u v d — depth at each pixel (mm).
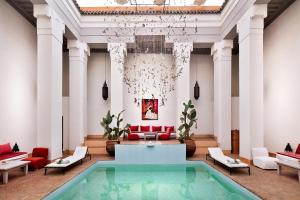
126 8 11688
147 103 14422
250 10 8383
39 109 8398
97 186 6801
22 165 7070
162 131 13992
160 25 11852
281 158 7211
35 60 10719
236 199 5578
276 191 5629
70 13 10320
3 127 8242
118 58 11977
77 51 11703
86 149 9766
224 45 11492
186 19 11812
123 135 12922
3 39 8305
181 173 8391
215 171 8172
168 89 14438
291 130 9055
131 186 6785
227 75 11703
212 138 13188
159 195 5938
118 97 12117
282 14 9664
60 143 9180
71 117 11680
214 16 11805
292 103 9000
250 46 8445
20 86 9398
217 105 12148
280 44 9836
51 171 7762
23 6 9055
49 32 8414
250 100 8445
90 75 14039
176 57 12008
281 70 9766
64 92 13680
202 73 14312
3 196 5324
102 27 11938
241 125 9227
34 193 5523
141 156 9844
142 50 14242
